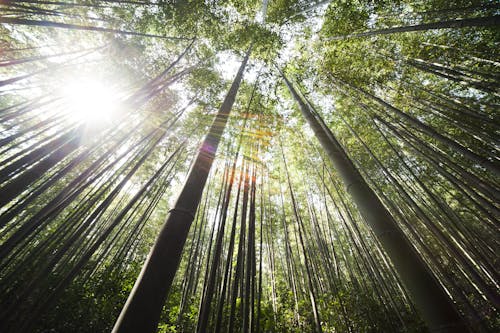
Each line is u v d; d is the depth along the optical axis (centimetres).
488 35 465
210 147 202
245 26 585
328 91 665
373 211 170
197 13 529
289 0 582
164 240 121
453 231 473
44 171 305
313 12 603
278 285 525
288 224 821
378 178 753
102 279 427
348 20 497
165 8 466
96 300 369
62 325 308
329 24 544
